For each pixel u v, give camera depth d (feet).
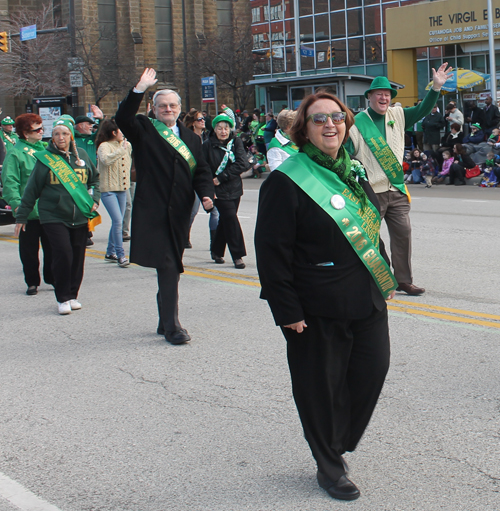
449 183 58.54
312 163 10.65
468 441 12.75
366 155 22.36
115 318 22.36
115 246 30.86
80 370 17.57
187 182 18.88
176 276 19.30
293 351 10.87
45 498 11.35
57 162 22.43
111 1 170.71
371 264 10.66
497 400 14.51
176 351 18.75
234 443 13.14
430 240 33.65
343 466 11.18
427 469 11.79
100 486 11.69
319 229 10.41
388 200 22.77
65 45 146.72
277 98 79.61
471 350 17.65
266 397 15.29
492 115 63.05
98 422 14.33
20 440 13.60
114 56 159.33
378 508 10.64
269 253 10.34
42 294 26.35
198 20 178.50
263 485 11.53
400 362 17.01
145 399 15.48
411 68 94.63
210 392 15.71
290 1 114.01
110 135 30.27
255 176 73.82
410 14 91.86
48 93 146.41
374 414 14.07
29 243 25.91
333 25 107.65
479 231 35.70
